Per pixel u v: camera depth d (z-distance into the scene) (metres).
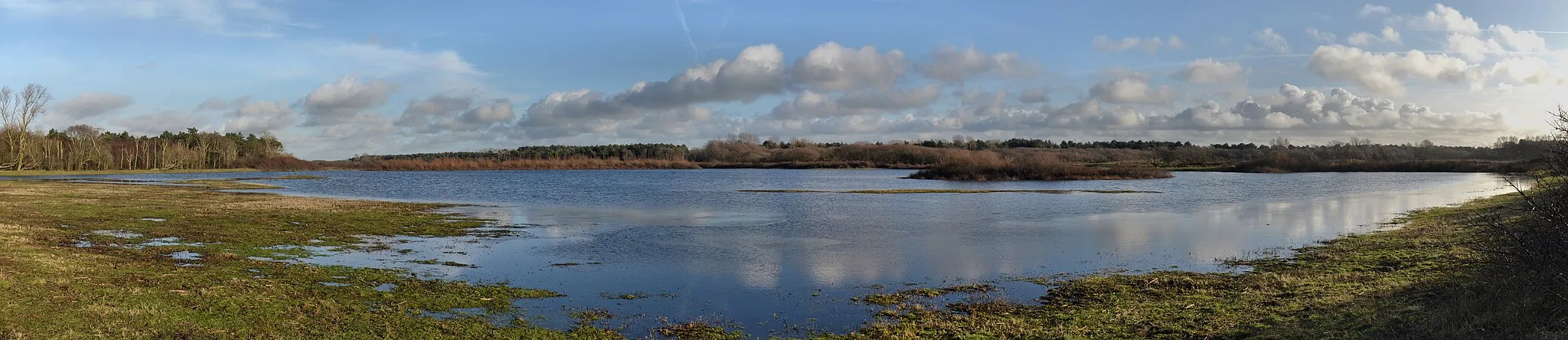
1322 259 18.38
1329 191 58.28
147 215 29.31
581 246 23.16
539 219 32.62
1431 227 24.48
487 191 62.19
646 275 17.67
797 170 143.00
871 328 12.00
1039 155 106.19
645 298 14.81
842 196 50.94
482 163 162.38
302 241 22.50
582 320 12.69
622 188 67.94
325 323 11.88
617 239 25.06
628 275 17.66
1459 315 10.05
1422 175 93.62
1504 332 9.19
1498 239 11.41
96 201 37.19
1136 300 13.59
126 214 29.89
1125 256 20.70
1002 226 29.62
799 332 11.97
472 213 35.53
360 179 94.62
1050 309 13.16
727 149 186.25
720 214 36.06
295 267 17.19
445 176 110.06
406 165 158.00
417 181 88.81
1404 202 42.69
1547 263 9.93
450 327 11.87
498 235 25.95
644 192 57.97
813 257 20.73
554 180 91.62
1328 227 28.08
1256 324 11.09
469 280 16.77
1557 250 9.90
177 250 19.39
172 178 94.62
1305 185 68.06
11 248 17.97
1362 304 11.70
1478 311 10.18
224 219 28.25
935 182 76.81
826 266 19.03
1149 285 15.23
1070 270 18.09
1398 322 10.34
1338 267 16.67
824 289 15.83
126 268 15.94
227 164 151.12
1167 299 13.64
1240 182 75.12
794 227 29.09
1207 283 15.15
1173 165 133.00
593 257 20.64
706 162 180.50
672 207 40.97
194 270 16.17
